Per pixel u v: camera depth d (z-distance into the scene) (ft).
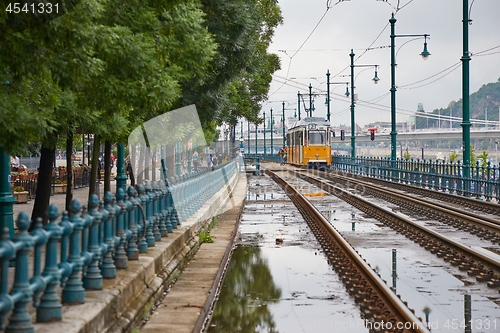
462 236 59.98
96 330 22.24
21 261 19.03
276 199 105.19
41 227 20.52
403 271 42.39
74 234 23.72
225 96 79.71
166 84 36.94
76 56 28.43
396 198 100.78
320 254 51.29
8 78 30.48
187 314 29.89
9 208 38.34
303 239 59.98
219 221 70.64
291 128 246.06
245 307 33.71
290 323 30.22
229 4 65.77
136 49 32.94
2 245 17.49
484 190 97.76
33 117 29.45
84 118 45.78
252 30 71.31
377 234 61.21
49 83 33.27
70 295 23.34
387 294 32.35
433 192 109.91
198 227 54.49
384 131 450.30
